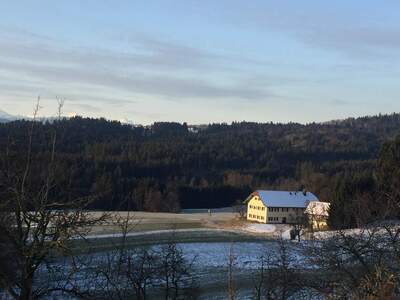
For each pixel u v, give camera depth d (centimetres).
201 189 15162
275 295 2372
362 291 1561
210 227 9394
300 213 10612
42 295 1455
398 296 1548
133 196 11481
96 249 4100
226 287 3800
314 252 2458
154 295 2934
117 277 1950
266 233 8681
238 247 6272
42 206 1291
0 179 1290
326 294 1905
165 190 13712
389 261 1970
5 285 1316
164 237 6838
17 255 1314
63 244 1314
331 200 7181
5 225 1284
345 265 2170
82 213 1417
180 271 3111
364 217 2381
